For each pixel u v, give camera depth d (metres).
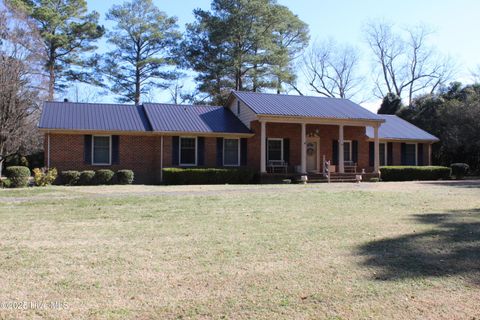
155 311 4.39
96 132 22.42
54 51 37.81
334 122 25.34
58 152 21.94
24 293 4.87
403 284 5.26
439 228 8.76
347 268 5.91
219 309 4.46
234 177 23.41
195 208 11.70
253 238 7.77
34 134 26.08
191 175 22.50
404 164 30.08
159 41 42.53
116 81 41.94
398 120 33.31
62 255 6.53
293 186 20.11
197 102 43.53
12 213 10.71
